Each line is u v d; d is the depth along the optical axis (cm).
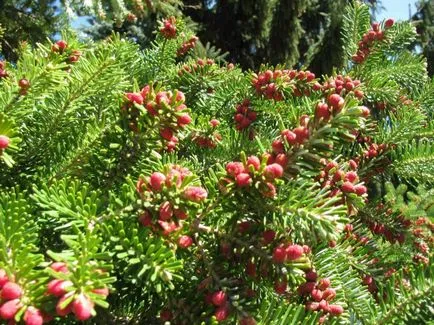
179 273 23
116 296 24
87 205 21
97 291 17
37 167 29
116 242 21
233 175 22
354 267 35
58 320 21
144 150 25
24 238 20
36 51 30
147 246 20
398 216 42
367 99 49
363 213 43
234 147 37
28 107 28
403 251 43
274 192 21
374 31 54
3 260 17
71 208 22
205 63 45
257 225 23
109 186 26
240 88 44
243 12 237
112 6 91
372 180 47
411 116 43
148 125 24
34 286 17
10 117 27
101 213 22
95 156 26
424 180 43
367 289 32
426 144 44
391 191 47
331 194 26
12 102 27
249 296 23
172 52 53
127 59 41
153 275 19
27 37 104
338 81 40
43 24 104
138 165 26
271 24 229
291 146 22
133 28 201
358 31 60
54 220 23
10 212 20
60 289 16
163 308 23
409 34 54
